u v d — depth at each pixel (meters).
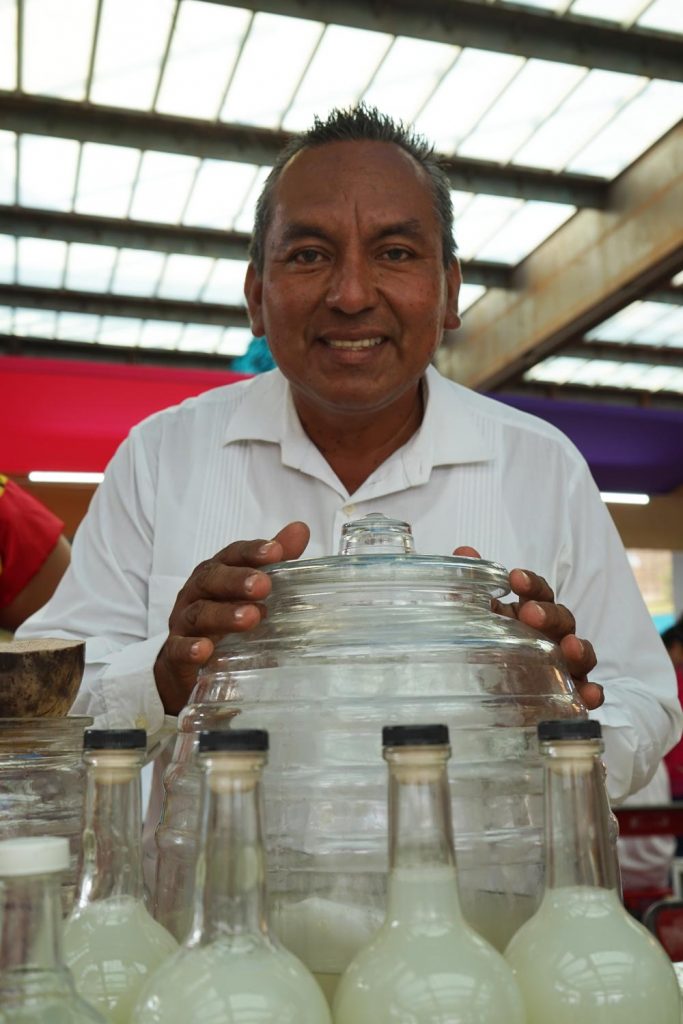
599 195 6.75
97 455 3.62
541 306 7.43
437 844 0.45
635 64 5.42
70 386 3.62
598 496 1.32
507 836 0.55
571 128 6.05
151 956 0.49
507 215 7.00
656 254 6.27
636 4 5.18
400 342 1.05
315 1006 0.43
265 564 0.70
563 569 1.27
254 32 5.04
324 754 0.56
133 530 1.31
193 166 6.12
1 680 0.68
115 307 7.75
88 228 6.71
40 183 6.27
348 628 0.62
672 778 4.26
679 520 6.96
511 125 5.98
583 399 9.60
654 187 6.29
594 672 1.23
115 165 6.10
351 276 1.01
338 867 0.53
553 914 0.48
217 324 7.93
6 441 3.57
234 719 0.59
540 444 1.30
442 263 1.10
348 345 1.05
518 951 0.47
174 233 6.82
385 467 1.23
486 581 0.68
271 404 1.28
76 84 5.43
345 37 5.10
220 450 1.29
